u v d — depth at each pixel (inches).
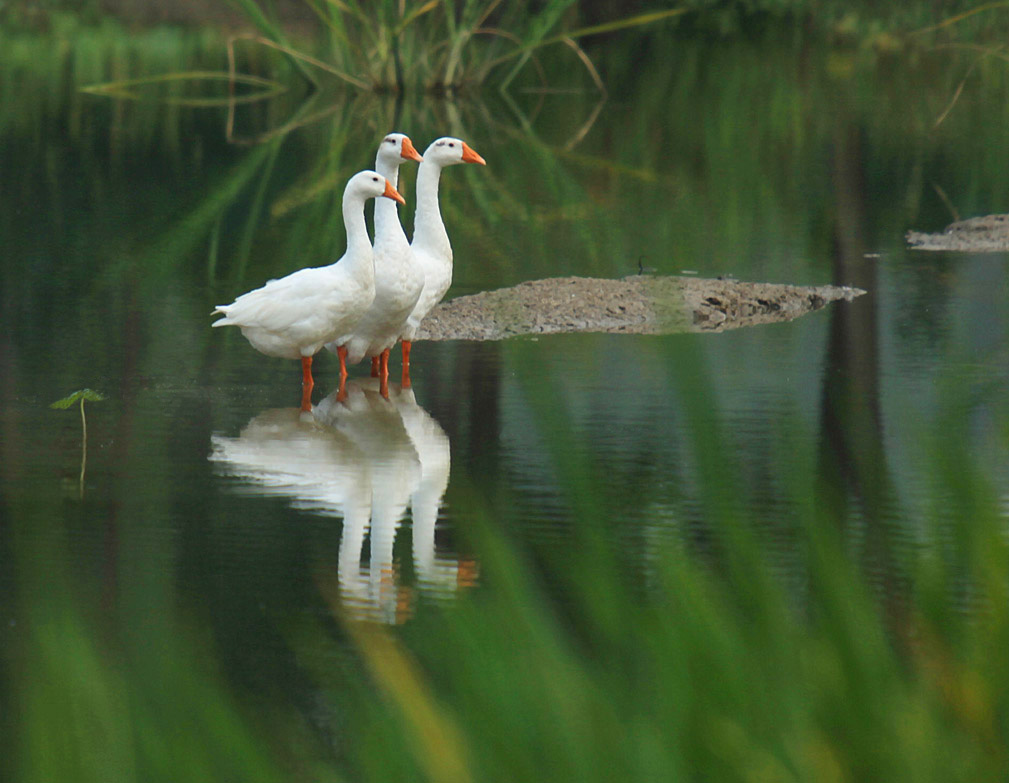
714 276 737.6
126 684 124.0
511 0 1813.5
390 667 136.5
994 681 120.7
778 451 163.5
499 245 837.2
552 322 629.6
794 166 1158.3
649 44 2251.5
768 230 881.5
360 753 132.0
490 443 442.9
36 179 1075.9
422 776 120.9
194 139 1314.0
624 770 117.0
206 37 2075.5
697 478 126.4
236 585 320.2
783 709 119.2
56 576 323.9
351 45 1631.4
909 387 483.2
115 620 281.0
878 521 146.0
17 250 810.2
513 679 122.1
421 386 522.0
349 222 492.1
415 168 1163.9
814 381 509.4
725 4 2452.0
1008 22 2170.3
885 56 2095.2
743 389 495.2
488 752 120.2
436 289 550.0
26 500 385.1
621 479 370.9
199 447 440.1
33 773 116.0
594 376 522.9
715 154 1233.4
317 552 344.5
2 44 1987.0
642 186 1071.0
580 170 1151.0
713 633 122.2
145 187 1051.9
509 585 130.3
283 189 1050.7
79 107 1514.5
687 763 117.3
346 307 492.7
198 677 133.3
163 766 117.1
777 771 116.3
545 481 395.9
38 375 537.3
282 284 494.0
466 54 1834.4
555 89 1738.4
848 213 943.0
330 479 404.8
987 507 126.4
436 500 383.2
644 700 121.3
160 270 761.0
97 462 422.9
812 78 1836.9
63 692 121.4
